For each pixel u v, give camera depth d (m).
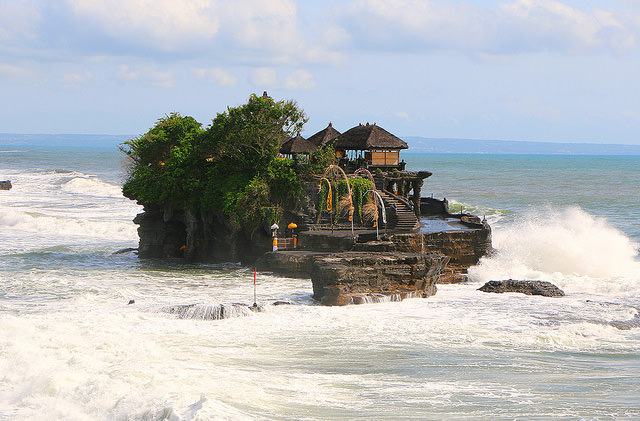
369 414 28.94
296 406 29.73
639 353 41.19
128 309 52.44
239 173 82.94
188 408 27.91
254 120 83.19
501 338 44.44
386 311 52.44
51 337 40.69
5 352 37.59
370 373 36.12
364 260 57.50
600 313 52.31
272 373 35.50
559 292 60.53
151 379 32.41
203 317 49.22
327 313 51.19
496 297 58.84
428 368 37.19
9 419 28.30
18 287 62.31
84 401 29.80
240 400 29.94
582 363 38.75
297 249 74.88
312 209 78.62
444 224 83.50
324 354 40.03
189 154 84.94
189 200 82.06
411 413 29.22
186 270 74.81
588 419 28.52
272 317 49.88
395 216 78.00
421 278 59.06
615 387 33.62
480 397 31.73
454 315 51.28
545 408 30.06
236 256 80.62
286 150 82.94
